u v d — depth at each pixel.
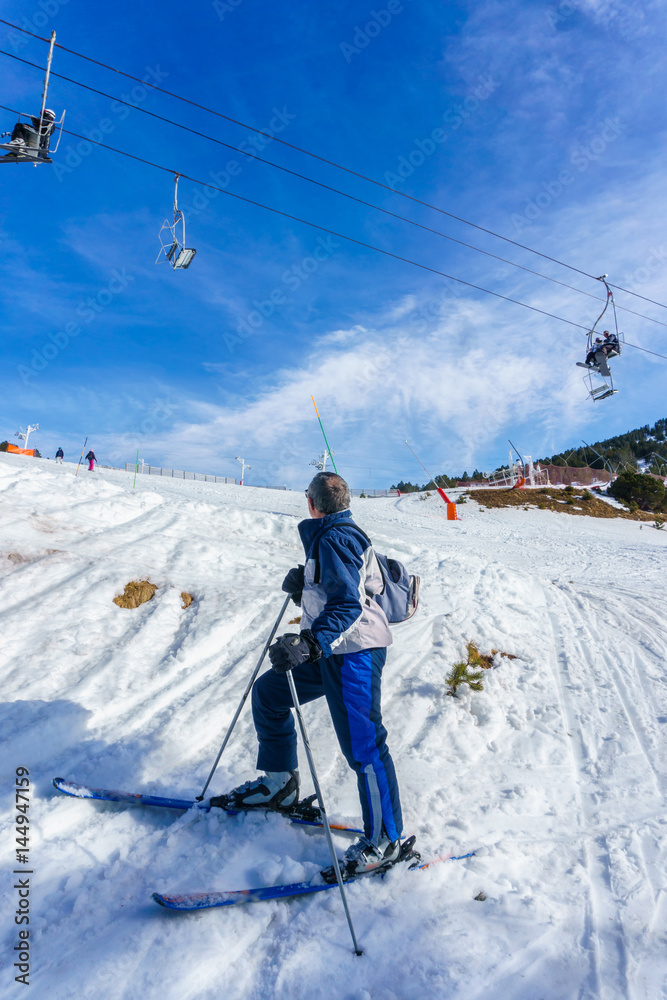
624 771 3.23
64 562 5.21
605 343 13.16
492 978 1.74
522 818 2.72
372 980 1.72
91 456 27.84
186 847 2.29
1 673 3.55
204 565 6.27
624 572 11.62
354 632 2.21
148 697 3.62
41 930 1.83
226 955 1.79
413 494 30.02
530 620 6.07
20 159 7.66
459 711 3.82
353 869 2.12
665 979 1.77
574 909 2.10
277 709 2.46
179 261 9.38
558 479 34.53
